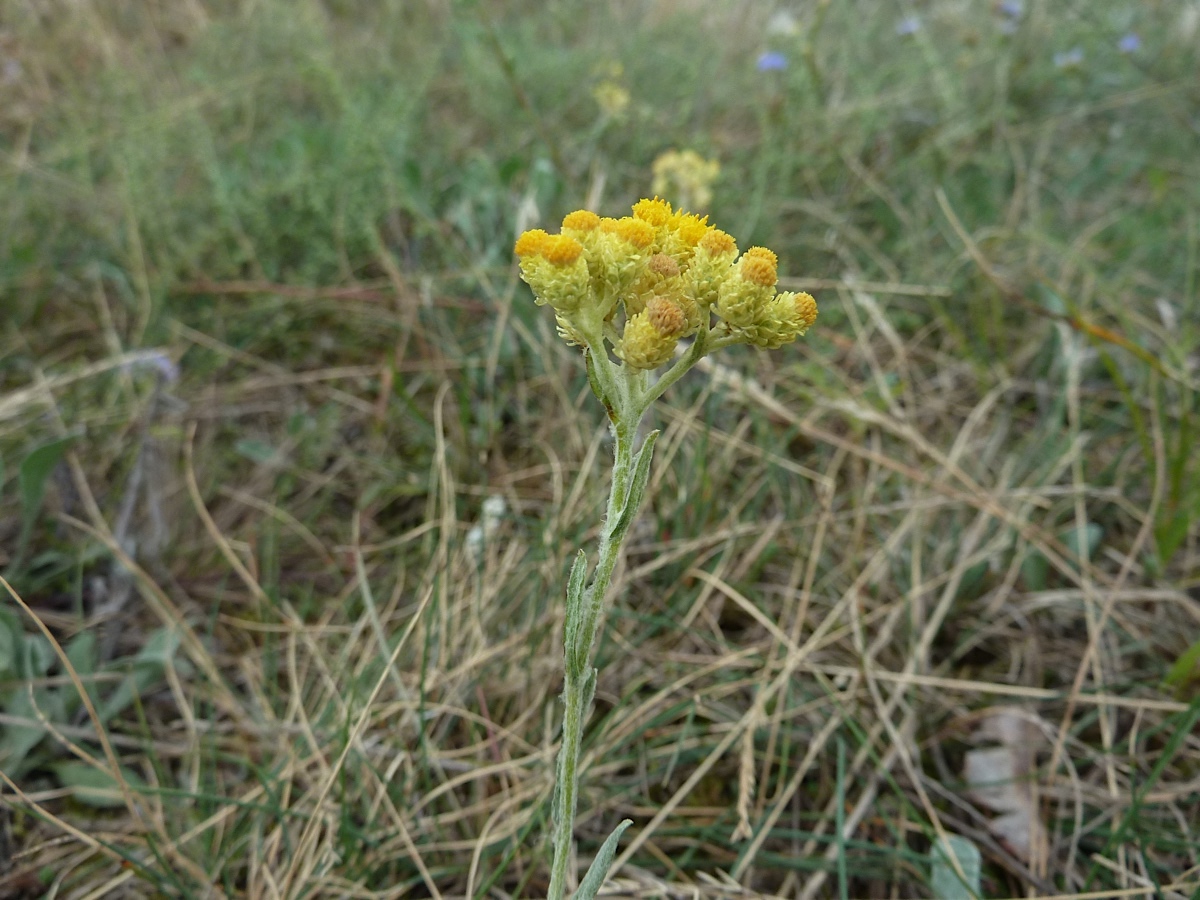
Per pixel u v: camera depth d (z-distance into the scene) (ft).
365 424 0.83
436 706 0.57
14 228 0.93
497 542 0.70
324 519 0.75
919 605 0.66
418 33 1.28
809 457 0.79
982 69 1.27
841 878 0.47
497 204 0.99
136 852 0.52
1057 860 0.54
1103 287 0.84
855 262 0.97
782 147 1.03
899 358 0.85
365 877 0.49
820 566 0.70
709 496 0.71
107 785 0.55
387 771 0.55
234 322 0.89
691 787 0.56
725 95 1.22
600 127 1.02
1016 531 0.71
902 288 0.88
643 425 0.77
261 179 1.00
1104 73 1.29
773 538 0.71
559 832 0.35
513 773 0.56
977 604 0.69
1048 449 0.79
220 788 0.56
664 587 0.68
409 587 0.69
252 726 0.57
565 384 0.83
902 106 1.19
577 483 0.67
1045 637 0.68
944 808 0.57
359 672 0.58
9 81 1.12
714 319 0.78
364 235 0.90
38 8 1.20
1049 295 0.89
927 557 0.71
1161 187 1.00
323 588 0.70
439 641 0.61
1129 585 0.70
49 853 0.52
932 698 0.62
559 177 0.99
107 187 0.98
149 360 0.74
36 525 0.70
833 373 0.86
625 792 0.55
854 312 0.88
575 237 0.34
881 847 0.51
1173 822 0.55
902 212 0.98
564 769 0.34
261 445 0.77
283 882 0.49
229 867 0.52
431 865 0.52
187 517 0.73
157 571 0.69
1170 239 0.97
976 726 0.61
